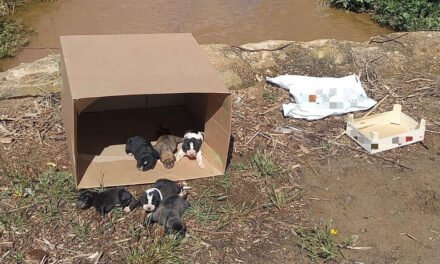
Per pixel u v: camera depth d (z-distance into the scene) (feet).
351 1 13.05
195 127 7.48
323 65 9.14
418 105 8.32
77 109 6.22
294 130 7.61
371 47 9.55
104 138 7.15
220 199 6.26
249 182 6.57
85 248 5.59
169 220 5.71
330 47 9.36
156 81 6.06
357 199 6.45
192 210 6.04
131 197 6.03
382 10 12.76
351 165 6.99
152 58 6.66
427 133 7.65
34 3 12.88
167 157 6.57
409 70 9.28
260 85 8.60
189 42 7.20
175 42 7.16
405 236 5.98
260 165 6.78
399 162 7.09
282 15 12.80
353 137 7.42
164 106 7.98
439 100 8.46
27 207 6.02
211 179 6.54
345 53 9.33
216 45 9.14
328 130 7.66
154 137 7.29
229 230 5.89
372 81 8.91
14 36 11.27
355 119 7.72
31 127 7.38
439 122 7.93
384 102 8.36
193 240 5.72
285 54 9.20
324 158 7.09
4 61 10.47
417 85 8.87
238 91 8.43
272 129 7.61
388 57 9.38
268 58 9.08
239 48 9.18
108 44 7.02
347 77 8.52
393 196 6.52
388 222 6.15
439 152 7.31
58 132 7.30
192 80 6.16
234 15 12.66
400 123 7.76
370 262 5.63
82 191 6.21
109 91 5.77
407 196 6.52
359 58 9.31
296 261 5.60
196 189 6.38
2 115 7.60
